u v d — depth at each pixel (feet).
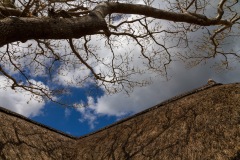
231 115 16.14
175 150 16.49
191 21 20.29
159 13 17.80
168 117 20.86
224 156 13.67
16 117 24.85
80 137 29.27
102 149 22.72
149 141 19.35
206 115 17.75
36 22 10.03
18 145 20.16
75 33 11.44
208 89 21.40
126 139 21.75
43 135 24.77
